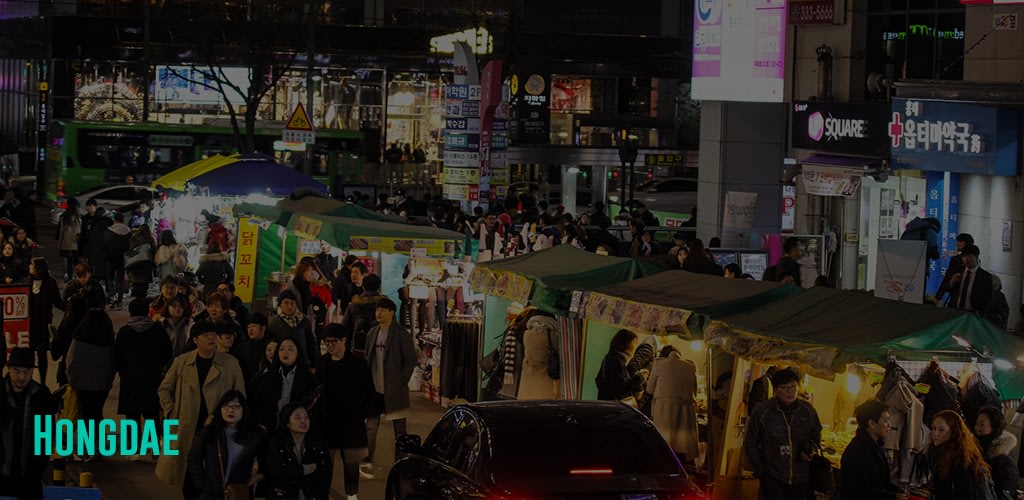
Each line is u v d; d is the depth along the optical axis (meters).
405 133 61.03
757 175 29.34
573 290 15.20
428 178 54.56
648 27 62.56
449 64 60.75
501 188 40.72
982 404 10.82
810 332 11.45
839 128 26.06
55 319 27.06
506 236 26.25
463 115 32.78
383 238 19.66
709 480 12.98
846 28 27.61
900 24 27.16
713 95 28.59
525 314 16.86
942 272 23.83
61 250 31.22
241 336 16.08
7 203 33.12
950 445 9.54
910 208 26.48
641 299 13.68
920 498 10.59
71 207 31.23
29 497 11.39
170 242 27.06
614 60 61.81
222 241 27.23
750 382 13.00
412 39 60.50
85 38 57.72
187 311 16.62
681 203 56.31
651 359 14.48
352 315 17.02
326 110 60.28
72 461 14.70
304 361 12.92
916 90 21.66
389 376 14.85
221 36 57.66
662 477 9.33
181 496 13.28
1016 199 22.22
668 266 19.36
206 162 29.41
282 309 14.89
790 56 29.00
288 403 11.73
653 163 38.19
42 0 58.56
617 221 34.97
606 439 9.59
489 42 46.81
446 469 10.12
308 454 11.15
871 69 27.62
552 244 24.31
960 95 20.89
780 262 19.77
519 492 9.01
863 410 10.27
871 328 11.27
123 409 14.41
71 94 58.12
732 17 28.22
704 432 13.97
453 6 61.81
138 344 14.38
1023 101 20.08
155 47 58.00
